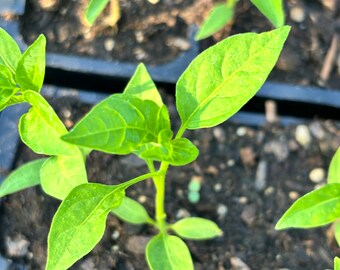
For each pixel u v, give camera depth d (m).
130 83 0.26
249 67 0.23
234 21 0.37
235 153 0.34
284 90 0.35
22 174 0.30
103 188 0.24
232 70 0.23
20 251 0.32
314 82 0.36
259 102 0.35
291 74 0.36
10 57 0.25
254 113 0.36
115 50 0.36
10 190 0.29
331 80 0.36
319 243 0.33
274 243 0.33
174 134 0.35
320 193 0.25
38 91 0.24
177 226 0.31
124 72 0.36
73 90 0.36
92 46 0.36
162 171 0.26
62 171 0.25
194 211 0.33
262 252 0.32
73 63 0.36
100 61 0.36
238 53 0.23
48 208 0.33
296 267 0.32
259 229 0.33
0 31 0.25
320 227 0.33
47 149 0.24
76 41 0.36
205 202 0.33
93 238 0.24
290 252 0.32
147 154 0.22
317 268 0.32
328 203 0.25
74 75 0.36
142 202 0.33
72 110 0.35
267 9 0.27
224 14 0.31
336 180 0.29
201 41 0.36
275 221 0.33
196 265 0.32
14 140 0.34
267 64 0.23
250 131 0.35
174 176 0.34
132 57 0.36
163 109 0.22
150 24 0.37
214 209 0.33
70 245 0.24
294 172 0.34
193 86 0.23
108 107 0.21
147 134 0.22
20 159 0.34
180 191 0.34
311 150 0.35
